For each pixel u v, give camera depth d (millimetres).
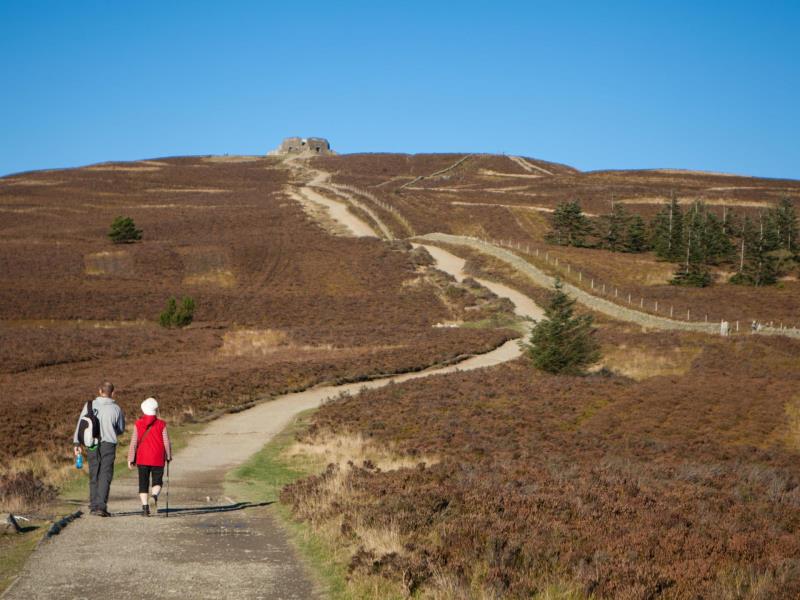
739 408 33969
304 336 63938
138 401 33188
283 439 27703
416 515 11164
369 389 40094
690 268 97188
